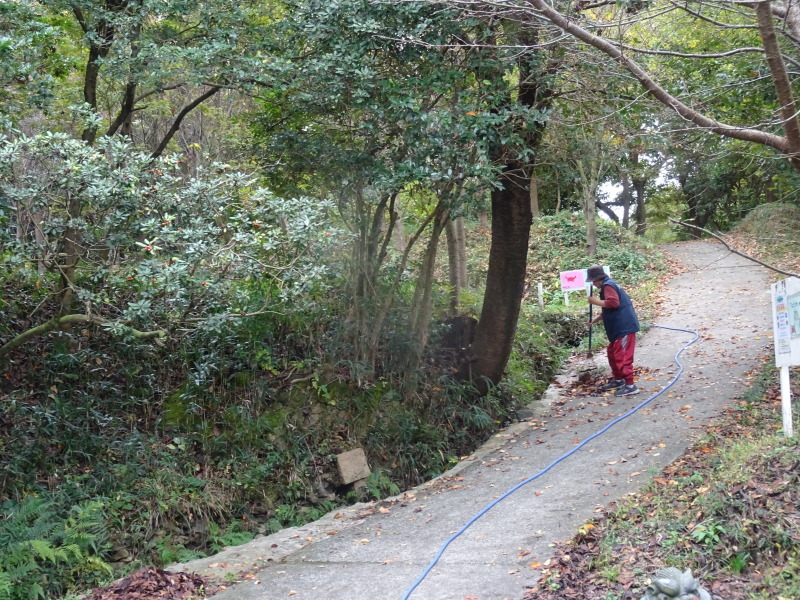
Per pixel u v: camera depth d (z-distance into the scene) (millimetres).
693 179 21297
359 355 9289
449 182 8359
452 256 11570
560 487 6363
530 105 8852
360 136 9094
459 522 5902
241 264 6129
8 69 6602
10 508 5895
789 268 17312
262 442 8023
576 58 7672
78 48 9391
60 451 6863
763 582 3947
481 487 6883
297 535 6414
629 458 6852
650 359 11508
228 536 6961
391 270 9594
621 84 8234
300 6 8273
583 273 15922
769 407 7461
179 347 8219
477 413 9680
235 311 7309
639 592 4039
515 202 9625
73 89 9258
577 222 23984
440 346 10523
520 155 8070
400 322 9805
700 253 23156
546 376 12273
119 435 7324
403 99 7754
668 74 8773
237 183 6426
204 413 7938
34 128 9336
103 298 6355
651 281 19281
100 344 8016
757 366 9883
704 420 7695
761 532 4281
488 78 8430
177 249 6000
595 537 4949
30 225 6547
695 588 3520
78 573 5637
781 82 5422
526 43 8117
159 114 12406
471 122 7766
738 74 8641
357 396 8977
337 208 9109
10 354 7445
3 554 5309
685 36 9680
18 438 6602
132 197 5762
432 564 5008
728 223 26797
